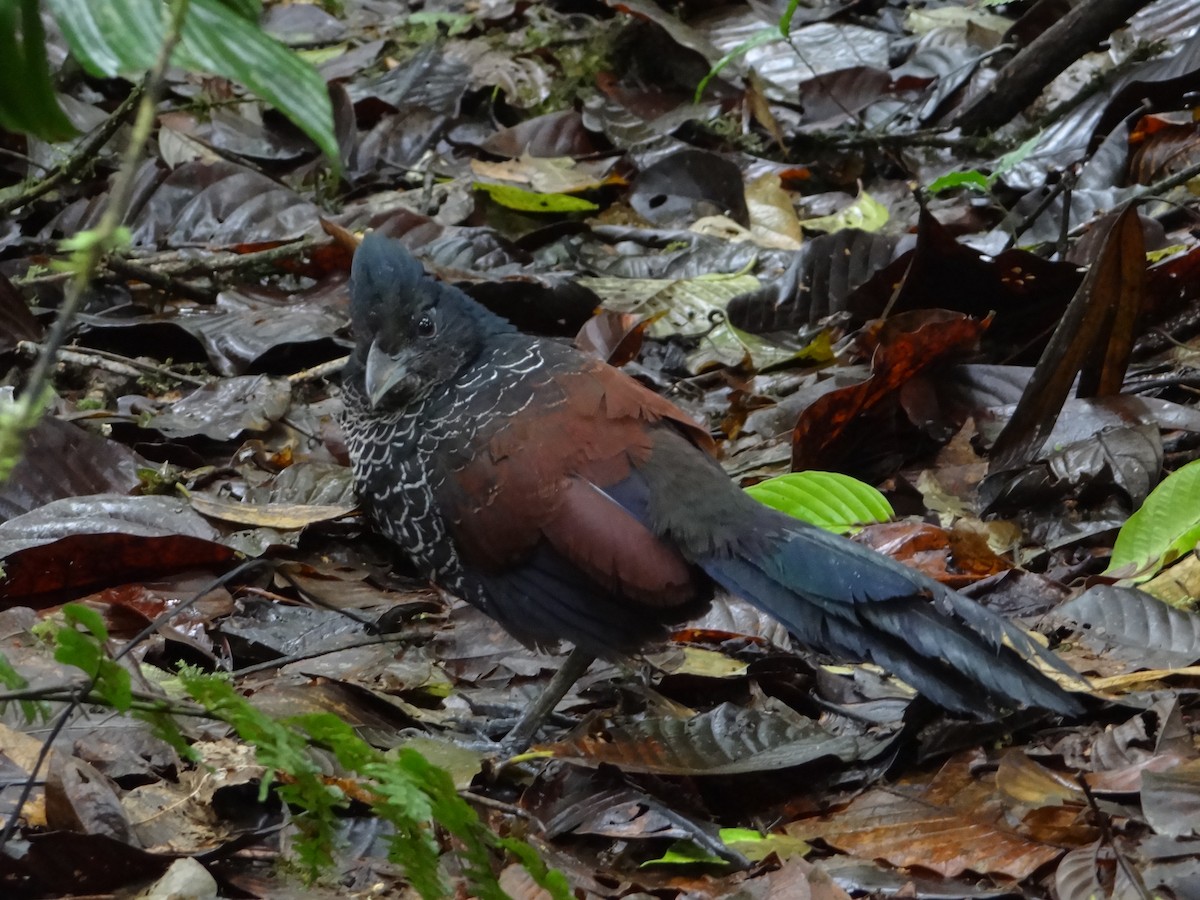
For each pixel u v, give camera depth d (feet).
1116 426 35.45
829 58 61.77
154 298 47.32
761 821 24.79
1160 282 39.86
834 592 24.75
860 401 36.50
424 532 28.04
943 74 60.54
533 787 24.82
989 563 31.71
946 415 38.22
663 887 21.99
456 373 28.78
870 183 57.36
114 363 42.55
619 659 27.17
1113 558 30.78
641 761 24.80
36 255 49.08
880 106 60.08
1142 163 49.98
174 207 50.01
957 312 39.63
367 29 69.21
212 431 38.93
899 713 27.48
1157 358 40.09
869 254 45.65
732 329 45.14
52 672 25.30
